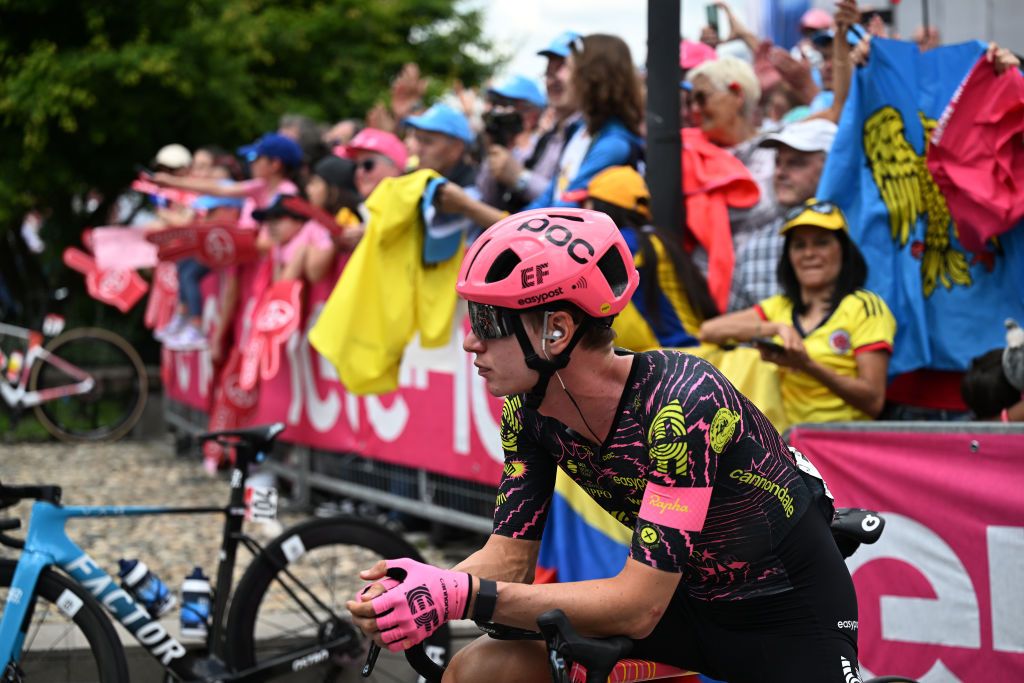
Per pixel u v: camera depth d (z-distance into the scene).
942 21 13.02
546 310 3.97
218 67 28.48
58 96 25.91
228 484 16.80
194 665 7.59
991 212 7.71
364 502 14.18
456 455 11.45
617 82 9.15
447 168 11.56
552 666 3.91
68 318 30.59
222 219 17.52
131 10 27.45
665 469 4.04
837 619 4.50
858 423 6.96
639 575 4.03
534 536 4.75
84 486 16.59
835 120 9.57
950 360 8.29
